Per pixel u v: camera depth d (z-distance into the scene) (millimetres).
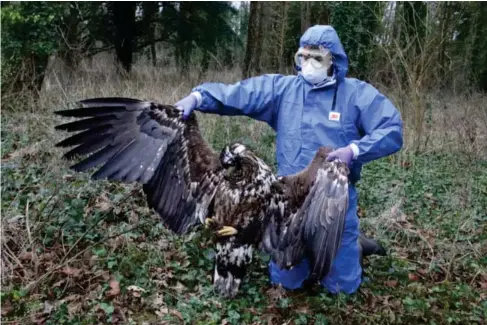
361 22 12477
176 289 4742
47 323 4129
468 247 5949
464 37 17875
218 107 4586
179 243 5348
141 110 3965
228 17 21828
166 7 19859
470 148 8781
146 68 13062
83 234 5043
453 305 4875
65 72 11703
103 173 3955
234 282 4387
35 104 9242
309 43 4609
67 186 6035
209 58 19312
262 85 4758
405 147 8930
